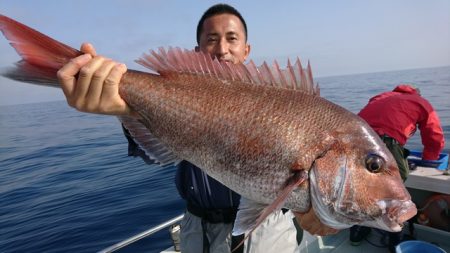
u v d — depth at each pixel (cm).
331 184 58
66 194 284
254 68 64
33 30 57
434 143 147
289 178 59
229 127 61
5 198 292
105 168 369
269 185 60
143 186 281
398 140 137
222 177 63
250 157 60
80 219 222
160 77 65
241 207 63
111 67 58
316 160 58
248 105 61
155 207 230
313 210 60
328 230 66
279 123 60
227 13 102
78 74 56
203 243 93
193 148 64
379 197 58
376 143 60
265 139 60
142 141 67
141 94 64
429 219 143
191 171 95
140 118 66
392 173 60
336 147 59
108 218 219
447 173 143
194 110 63
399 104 141
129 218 216
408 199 59
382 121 140
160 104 64
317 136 59
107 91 59
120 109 62
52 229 212
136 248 175
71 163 419
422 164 159
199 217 97
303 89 62
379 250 139
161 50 65
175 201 237
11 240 203
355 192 58
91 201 257
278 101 61
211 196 92
